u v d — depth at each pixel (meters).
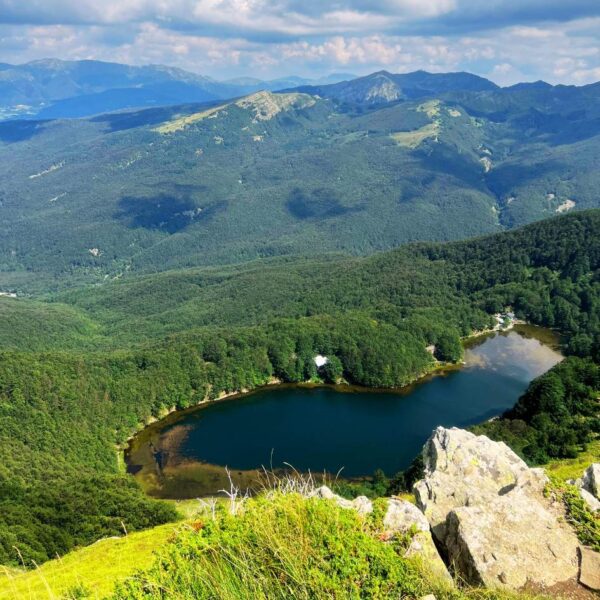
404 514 14.64
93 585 20.95
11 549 58.91
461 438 19.92
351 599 10.38
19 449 110.50
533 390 86.81
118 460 113.00
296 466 103.56
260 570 10.83
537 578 12.70
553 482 16.94
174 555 12.05
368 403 132.88
